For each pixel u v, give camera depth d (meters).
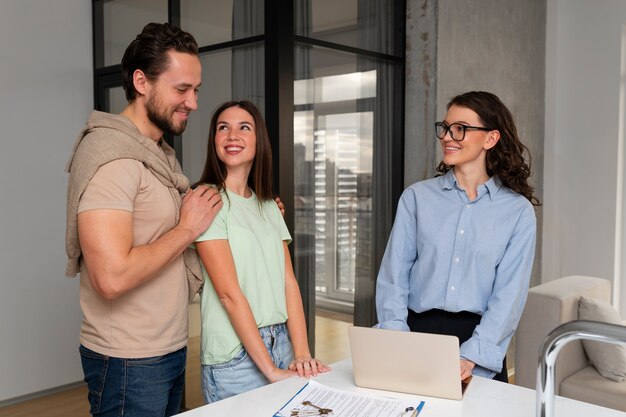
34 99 3.64
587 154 4.30
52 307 3.77
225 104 1.88
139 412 1.58
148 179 1.53
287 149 2.81
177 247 1.55
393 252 1.96
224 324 1.78
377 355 1.44
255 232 1.83
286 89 2.79
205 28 3.09
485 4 3.71
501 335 1.74
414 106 3.47
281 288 1.88
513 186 1.86
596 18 4.21
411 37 3.46
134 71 1.56
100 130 1.50
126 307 1.55
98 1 3.82
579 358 2.99
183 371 1.73
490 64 3.78
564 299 2.85
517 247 1.82
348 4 3.16
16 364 3.61
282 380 1.56
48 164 3.72
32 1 3.60
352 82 3.21
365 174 3.32
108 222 1.41
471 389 1.48
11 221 3.56
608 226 4.24
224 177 1.87
